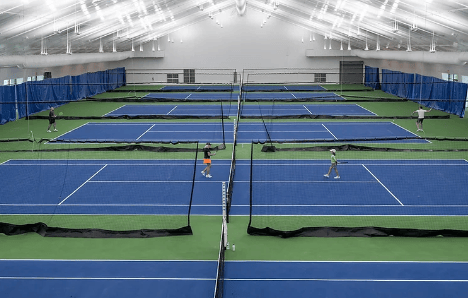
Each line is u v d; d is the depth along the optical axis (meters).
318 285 11.91
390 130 33.28
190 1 46.41
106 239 14.82
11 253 13.83
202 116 38.53
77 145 28.58
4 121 36.31
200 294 11.48
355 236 15.02
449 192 19.56
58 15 30.84
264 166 23.81
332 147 27.33
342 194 19.38
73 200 18.70
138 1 36.56
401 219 16.62
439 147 27.77
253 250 14.02
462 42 33.44
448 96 41.28
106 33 45.12
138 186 20.50
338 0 36.59
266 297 11.34
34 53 39.66
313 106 46.22
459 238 14.89
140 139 30.44
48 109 44.06
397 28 36.88
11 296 11.39
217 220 16.52
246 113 41.72
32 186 20.52
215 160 25.11
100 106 46.53
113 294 11.49
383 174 22.22
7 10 25.78
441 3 26.09
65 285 11.94
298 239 14.82
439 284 11.95
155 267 12.93
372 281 12.10
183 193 19.53
